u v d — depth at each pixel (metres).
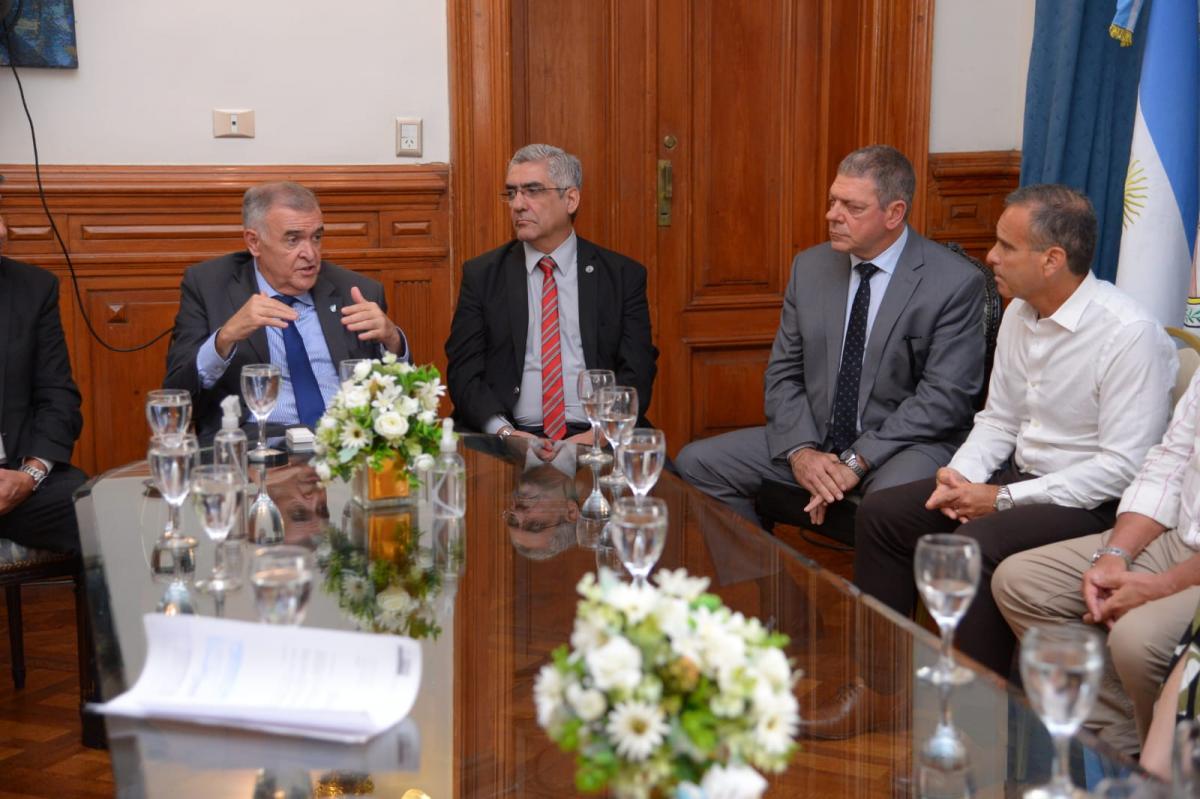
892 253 3.15
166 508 2.22
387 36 3.95
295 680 1.45
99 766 2.56
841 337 3.18
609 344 3.45
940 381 3.07
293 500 2.26
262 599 1.45
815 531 3.16
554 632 1.72
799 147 4.48
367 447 2.16
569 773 1.76
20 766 2.56
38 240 3.73
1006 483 2.83
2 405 2.98
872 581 2.78
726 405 4.56
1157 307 3.21
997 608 2.49
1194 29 3.16
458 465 2.15
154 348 3.87
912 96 4.39
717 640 1.06
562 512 2.24
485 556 2.00
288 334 3.08
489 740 1.64
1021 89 4.49
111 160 3.77
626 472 1.98
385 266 4.05
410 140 4.01
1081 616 2.36
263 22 3.84
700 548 2.04
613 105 4.28
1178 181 3.18
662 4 4.28
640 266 3.52
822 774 1.64
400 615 1.75
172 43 3.77
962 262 3.15
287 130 3.91
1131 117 3.77
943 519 2.73
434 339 4.13
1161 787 1.26
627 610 1.08
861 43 4.43
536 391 3.44
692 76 4.35
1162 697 1.90
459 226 4.06
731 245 4.48
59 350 3.11
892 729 1.59
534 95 4.22
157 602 1.73
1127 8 3.24
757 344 4.54
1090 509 2.60
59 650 3.22
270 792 1.29
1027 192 2.64
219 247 3.88
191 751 1.36
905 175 3.07
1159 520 2.36
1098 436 2.63
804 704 1.70
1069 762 1.37
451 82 4.00
